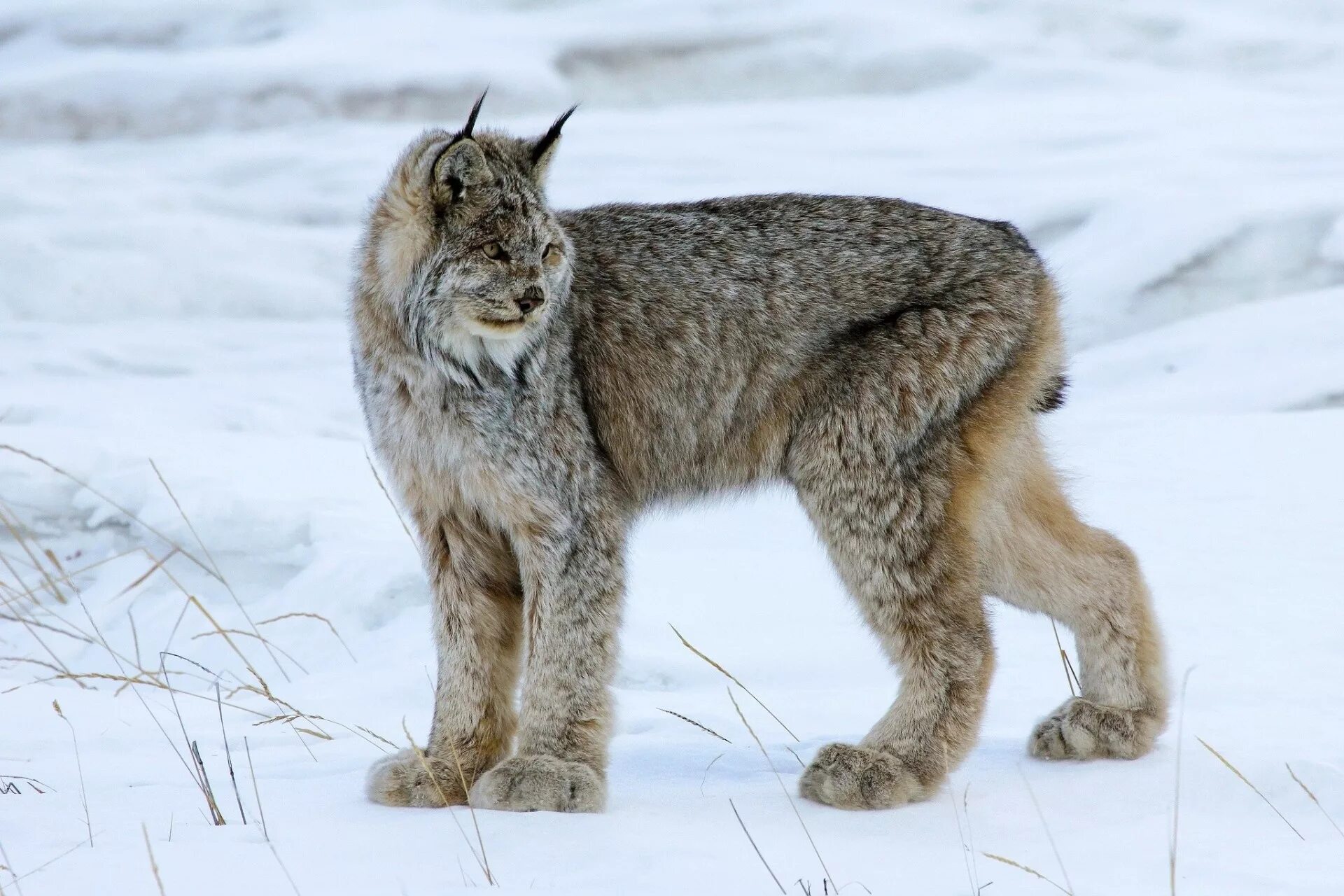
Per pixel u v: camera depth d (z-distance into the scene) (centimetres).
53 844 676
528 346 799
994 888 624
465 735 814
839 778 770
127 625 1270
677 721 959
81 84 4100
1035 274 902
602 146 3538
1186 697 932
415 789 769
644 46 4500
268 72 4172
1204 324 2136
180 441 1585
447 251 786
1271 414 1673
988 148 3359
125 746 911
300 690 1070
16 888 605
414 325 796
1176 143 3228
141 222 2792
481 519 828
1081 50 4509
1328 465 1460
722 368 877
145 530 1381
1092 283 2347
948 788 798
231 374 2117
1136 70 4294
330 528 1339
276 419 1830
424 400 801
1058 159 3155
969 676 829
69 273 2525
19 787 797
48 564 1370
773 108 4062
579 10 4884
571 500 809
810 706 987
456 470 804
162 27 4797
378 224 824
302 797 778
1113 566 895
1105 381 2006
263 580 1330
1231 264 2338
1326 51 4350
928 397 855
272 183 3322
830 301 871
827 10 4694
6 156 3597
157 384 2008
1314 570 1187
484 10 4956
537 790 752
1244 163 2944
